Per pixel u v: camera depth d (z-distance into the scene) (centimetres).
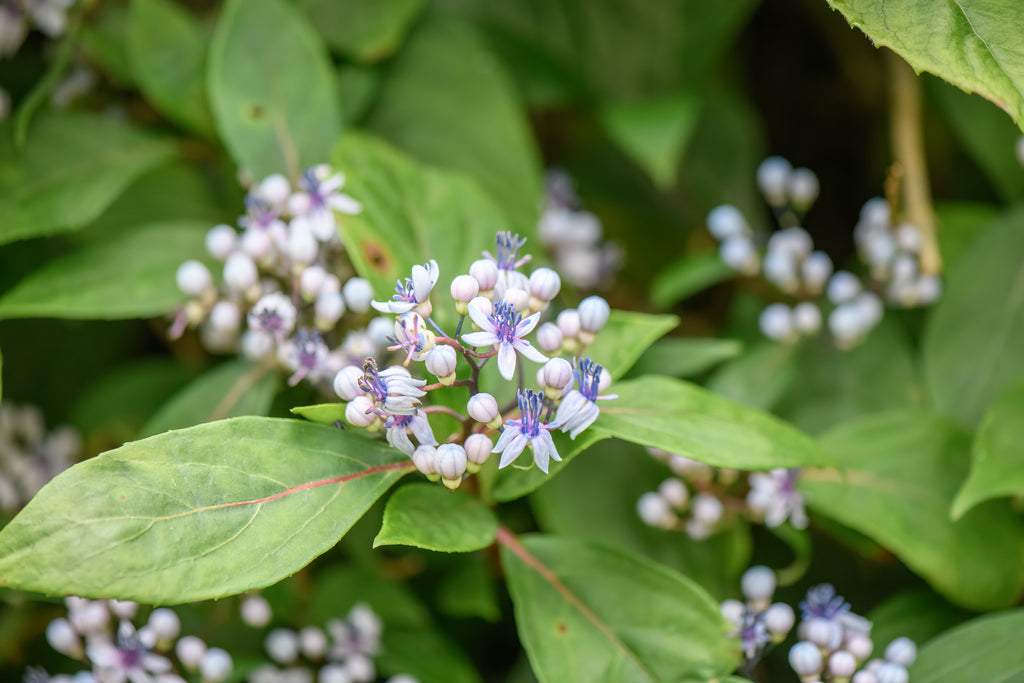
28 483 59
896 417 56
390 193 53
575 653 50
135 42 58
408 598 57
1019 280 58
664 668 50
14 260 59
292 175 56
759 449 49
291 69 56
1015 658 51
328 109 56
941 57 48
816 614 52
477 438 47
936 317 58
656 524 55
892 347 59
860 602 58
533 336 51
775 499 54
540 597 50
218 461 47
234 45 56
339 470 48
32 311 54
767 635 51
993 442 53
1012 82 48
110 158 58
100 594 46
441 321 51
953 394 57
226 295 54
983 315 58
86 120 58
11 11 58
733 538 56
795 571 56
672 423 49
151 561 46
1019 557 54
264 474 47
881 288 59
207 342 56
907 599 55
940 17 48
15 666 58
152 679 51
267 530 47
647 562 50
